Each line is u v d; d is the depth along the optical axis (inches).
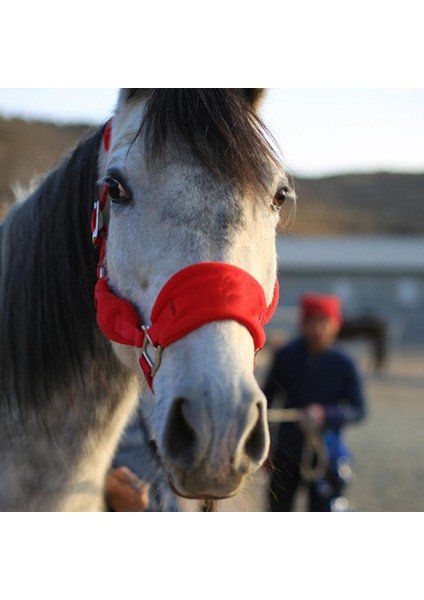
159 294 64.9
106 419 82.7
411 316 1025.5
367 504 221.1
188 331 61.9
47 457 80.6
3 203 99.7
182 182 66.7
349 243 1064.8
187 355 61.3
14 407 81.2
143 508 95.8
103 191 77.3
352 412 154.6
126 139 72.1
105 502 95.8
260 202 68.4
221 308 61.9
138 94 74.7
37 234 83.0
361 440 343.0
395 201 1903.3
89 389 81.2
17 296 82.7
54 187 83.7
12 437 81.1
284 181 73.8
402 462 292.4
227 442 57.6
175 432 60.5
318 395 156.3
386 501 225.3
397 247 1064.8
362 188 1966.0
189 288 63.2
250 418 58.2
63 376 80.7
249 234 66.9
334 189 1941.4
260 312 65.2
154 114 68.8
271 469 105.9
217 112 68.3
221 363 59.7
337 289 1032.8
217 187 66.6
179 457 59.9
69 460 81.0
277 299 78.7
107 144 79.5
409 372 636.7
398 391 513.7
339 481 149.6
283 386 158.7
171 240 65.8
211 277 63.4
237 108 69.4
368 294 1035.3
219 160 66.7
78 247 81.3
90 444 82.0
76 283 81.1
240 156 67.0
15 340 81.8
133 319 68.9
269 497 133.8
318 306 157.5
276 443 141.3
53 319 81.2
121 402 83.5
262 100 78.4
